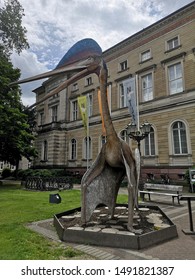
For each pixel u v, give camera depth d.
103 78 5.78
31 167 30.59
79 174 24.86
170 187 10.05
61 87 5.72
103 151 5.63
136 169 5.33
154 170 18.28
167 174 17.33
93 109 25.59
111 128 5.46
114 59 24.11
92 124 24.94
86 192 5.45
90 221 5.77
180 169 16.72
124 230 4.95
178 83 18.34
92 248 4.17
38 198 11.12
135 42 22.23
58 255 3.82
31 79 5.67
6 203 9.62
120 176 6.01
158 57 19.92
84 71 5.81
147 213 6.75
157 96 19.36
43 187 15.28
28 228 5.59
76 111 28.14
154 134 18.81
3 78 17.73
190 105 16.83
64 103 28.98
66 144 28.00
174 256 3.81
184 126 17.12
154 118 19.02
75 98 28.22
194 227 5.66
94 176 5.60
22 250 3.99
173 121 17.67
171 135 17.72
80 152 26.02
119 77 23.05
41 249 4.08
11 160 22.05
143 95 20.88
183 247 4.25
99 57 5.91
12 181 25.08
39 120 34.12
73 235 4.54
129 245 4.15
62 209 8.13
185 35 18.17
